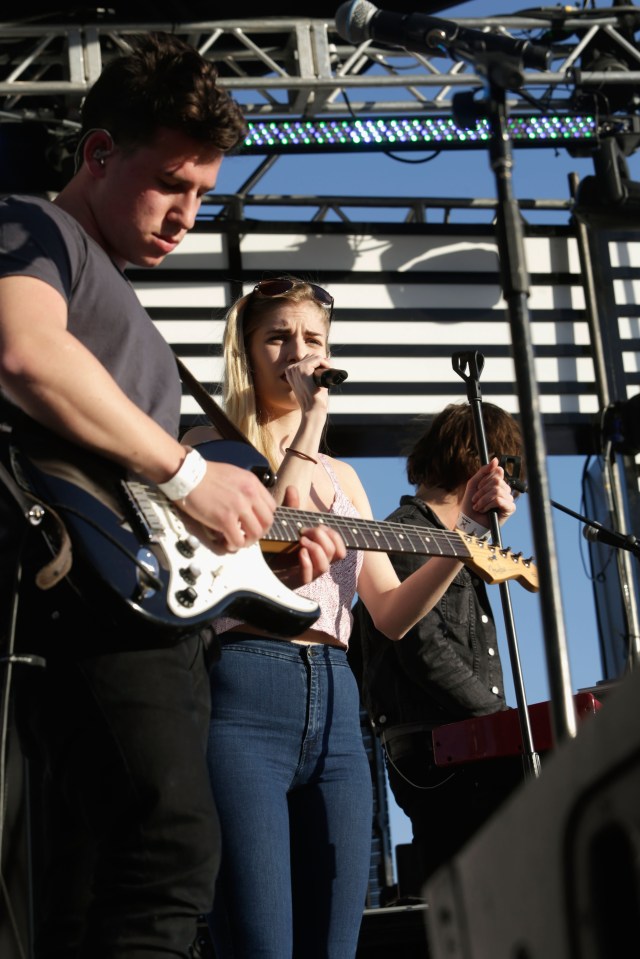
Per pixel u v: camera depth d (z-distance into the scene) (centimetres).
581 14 536
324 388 251
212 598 189
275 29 526
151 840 168
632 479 562
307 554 217
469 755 292
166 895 167
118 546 177
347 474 270
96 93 203
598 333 583
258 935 209
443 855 305
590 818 92
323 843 227
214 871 173
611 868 91
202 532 192
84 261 191
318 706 230
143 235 200
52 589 175
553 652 165
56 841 186
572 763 93
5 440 180
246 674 225
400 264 579
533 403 179
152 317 552
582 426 579
